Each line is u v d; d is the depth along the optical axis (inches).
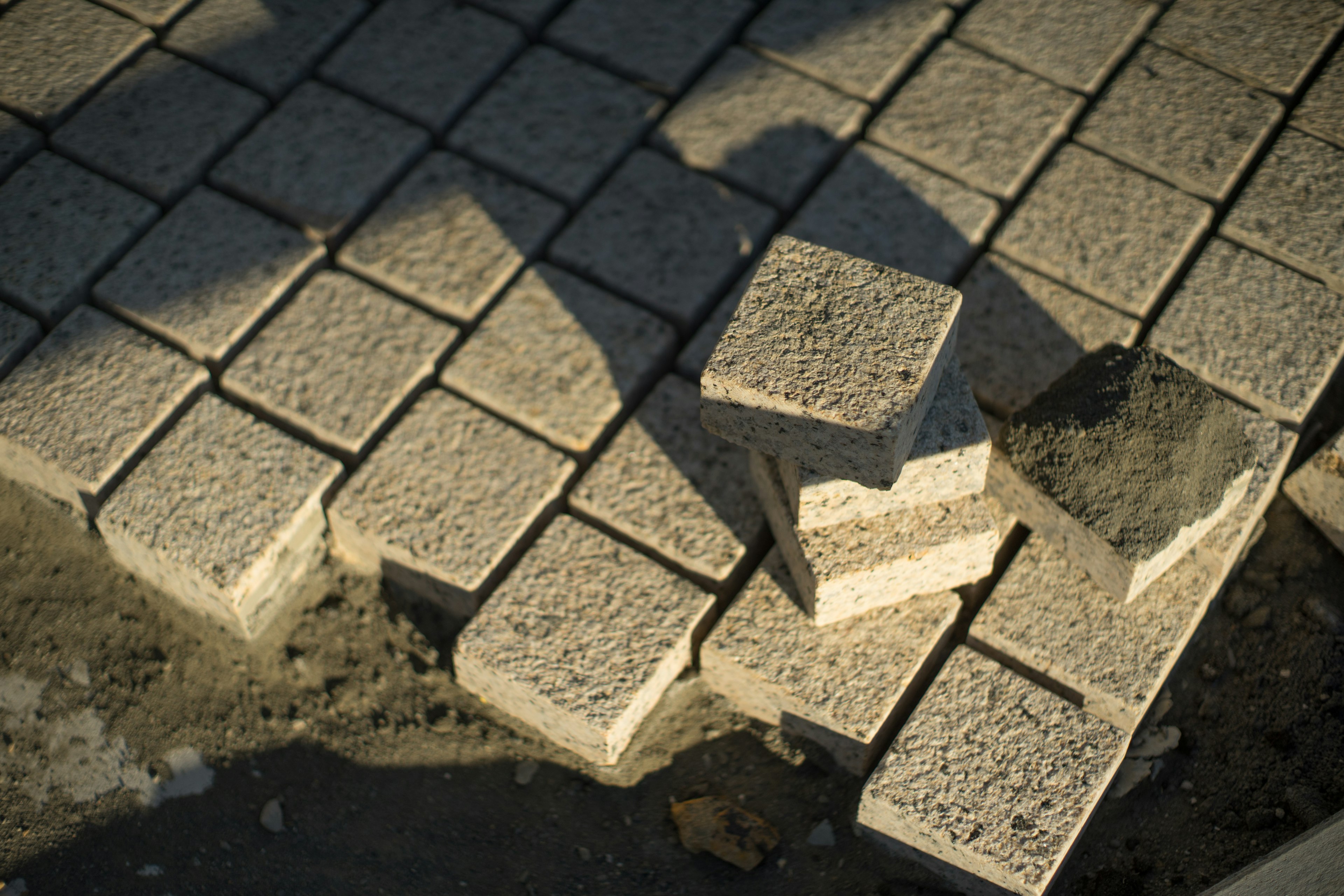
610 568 51.1
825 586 48.9
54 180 55.2
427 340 53.4
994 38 57.6
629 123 56.5
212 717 51.2
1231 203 55.6
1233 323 53.2
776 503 50.3
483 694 51.5
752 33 57.9
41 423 52.0
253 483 51.5
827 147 55.9
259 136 56.1
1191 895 48.6
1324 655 50.6
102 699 51.2
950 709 49.3
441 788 50.8
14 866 49.6
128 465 51.9
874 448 47.2
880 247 54.3
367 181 55.4
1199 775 49.9
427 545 51.1
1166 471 48.9
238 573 50.4
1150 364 49.8
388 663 52.0
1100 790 48.4
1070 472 49.3
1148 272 53.9
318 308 53.7
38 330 53.4
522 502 51.6
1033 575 50.6
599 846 50.1
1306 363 52.6
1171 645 49.7
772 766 50.8
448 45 57.7
